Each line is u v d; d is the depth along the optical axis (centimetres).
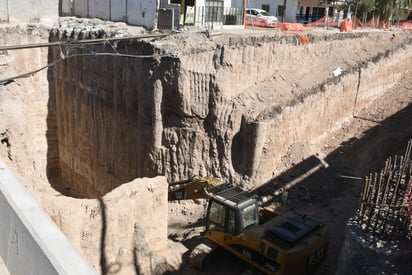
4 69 2022
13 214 486
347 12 4334
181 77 1881
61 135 2805
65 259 396
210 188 1549
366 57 2973
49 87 2811
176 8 2262
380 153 2400
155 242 1496
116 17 2756
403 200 1193
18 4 2964
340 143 2500
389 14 4344
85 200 1247
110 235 1298
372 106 2986
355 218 1266
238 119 1980
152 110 1988
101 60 2288
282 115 2059
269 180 2047
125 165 2252
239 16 2828
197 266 1503
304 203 1970
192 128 1980
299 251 1309
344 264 1194
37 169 1805
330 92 2447
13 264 502
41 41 2734
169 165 2038
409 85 3200
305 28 3161
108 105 2302
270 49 2205
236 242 1434
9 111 1686
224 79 1942
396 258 1089
